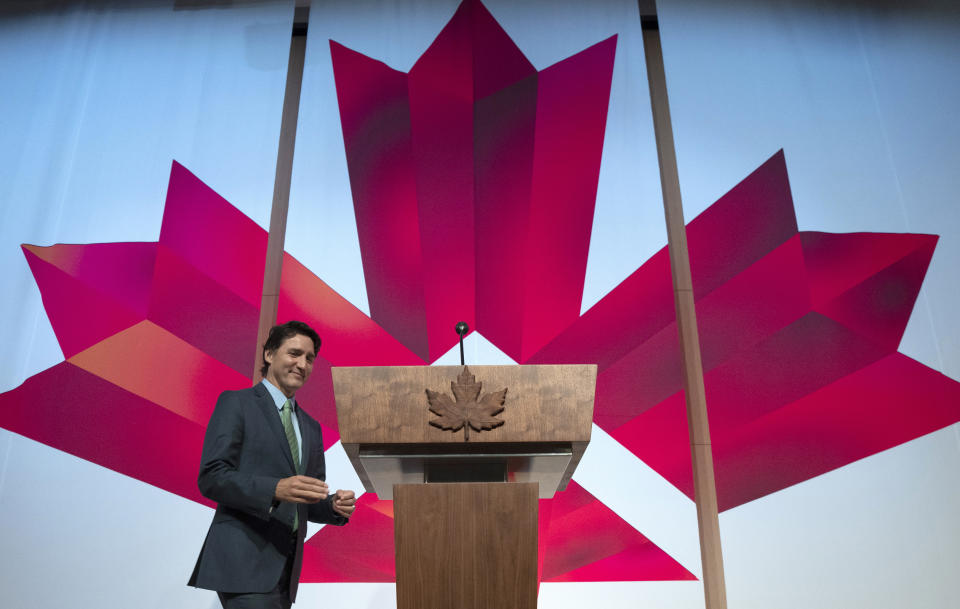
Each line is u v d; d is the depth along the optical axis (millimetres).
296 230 3246
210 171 3398
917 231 3182
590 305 3129
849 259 3137
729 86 3500
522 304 3145
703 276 3152
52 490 2867
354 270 3195
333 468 2896
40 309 3141
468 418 1262
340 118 3469
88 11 3783
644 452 2896
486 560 1210
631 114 3438
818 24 3631
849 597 2674
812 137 3377
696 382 3035
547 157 3379
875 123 3402
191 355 3072
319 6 3707
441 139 3430
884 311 3055
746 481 2842
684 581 2723
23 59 3678
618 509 2828
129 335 3096
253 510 1524
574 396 1290
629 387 2986
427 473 1341
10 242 3264
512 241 3250
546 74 3523
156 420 2975
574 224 3260
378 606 2721
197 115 3525
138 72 3635
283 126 3555
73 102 3568
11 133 3500
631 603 2703
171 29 3738
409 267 3209
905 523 2758
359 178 3354
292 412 1872
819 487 2822
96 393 3006
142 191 3357
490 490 1237
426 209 3307
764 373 2988
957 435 2867
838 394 2939
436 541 1215
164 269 3205
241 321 3139
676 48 3582
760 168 3320
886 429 2881
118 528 2822
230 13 3766
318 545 2797
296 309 3119
